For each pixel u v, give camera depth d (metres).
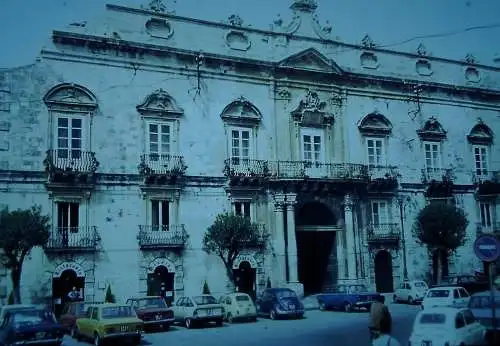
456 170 46.34
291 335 22.95
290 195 38.12
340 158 41.41
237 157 37.50
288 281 37.22
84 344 22.86
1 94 31.09
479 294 20.44
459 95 47.75
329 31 43.00
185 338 23.47
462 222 39.94
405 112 44.91
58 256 30.94
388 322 12.55
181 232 34.50
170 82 35.91
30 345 19.56
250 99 38.56
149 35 35.81
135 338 21.89
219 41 38.22
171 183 34.69
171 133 35.53
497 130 49.25
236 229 33.00
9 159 30.67
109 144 33.47
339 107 42.09
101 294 31.77
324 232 41.31
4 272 29.42
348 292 33.38
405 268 42.31
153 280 33.56
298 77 40.56
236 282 35.94
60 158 31.62
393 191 43.00
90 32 33.88
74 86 32.88
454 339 15.29
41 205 31.00
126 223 33.12
